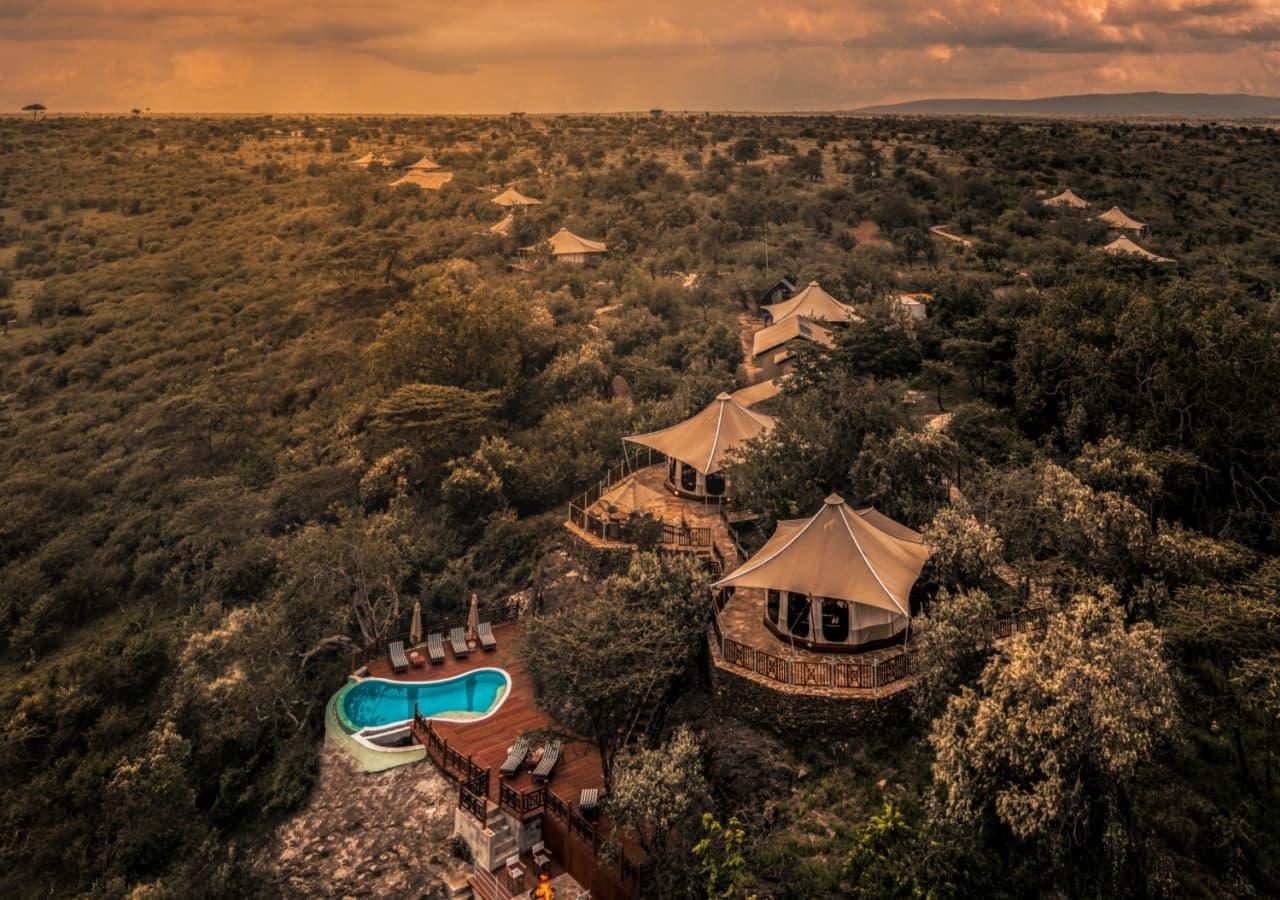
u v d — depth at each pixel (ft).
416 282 255.29
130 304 276.00
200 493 170.09
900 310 154.10
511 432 170.19
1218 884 66.95
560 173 400.26
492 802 85.10
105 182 405.80
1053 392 121.49
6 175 408.87
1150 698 64.85
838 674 81.61
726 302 229.25
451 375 179.22
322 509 155.53
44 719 119.44
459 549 137.90
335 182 377.71
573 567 119.24
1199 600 76.23
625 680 79.87
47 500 177.58
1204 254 255.29
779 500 105.91
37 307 275.18
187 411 196.85
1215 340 106.73
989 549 85.92
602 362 185.37
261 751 102.32
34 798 107.96
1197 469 101.86
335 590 122.83
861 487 104.42
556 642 85.61
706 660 89.71
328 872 85.61
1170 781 73.10
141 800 98.48
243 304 272.10
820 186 354.74
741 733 82.07
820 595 84.69
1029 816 62.39
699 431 127.65
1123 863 64.34
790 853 70.90
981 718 65.21
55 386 235.40
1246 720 76.33
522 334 189.67
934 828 67.26
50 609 149.18
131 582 155.53
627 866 74.54
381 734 99.35
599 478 149.79
